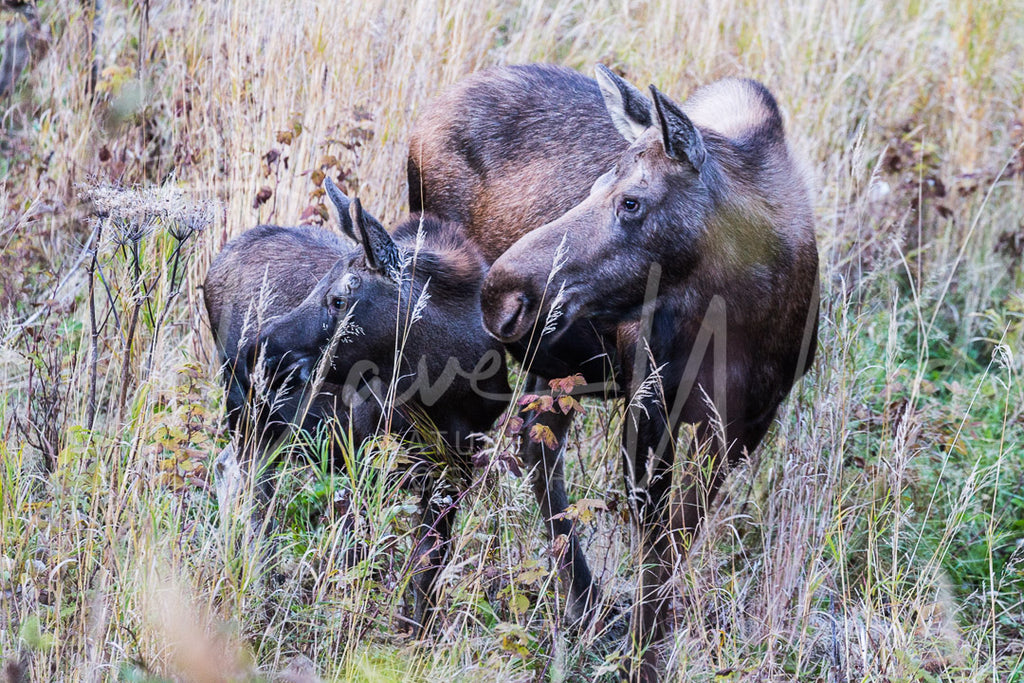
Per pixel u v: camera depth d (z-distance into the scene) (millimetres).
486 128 13805
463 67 17469
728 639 11750
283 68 16547
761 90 12797
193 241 14953
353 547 11680
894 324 14023
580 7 22031
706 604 12414
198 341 14953
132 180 16734
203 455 11289
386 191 16172
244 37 16953
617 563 12570
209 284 14203
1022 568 13258
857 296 15695
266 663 10766
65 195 15938
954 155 19281
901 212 17609
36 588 10453
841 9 20281
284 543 12227
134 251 12391
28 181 16172
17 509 10844
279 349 12328
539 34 19484
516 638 11500
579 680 11648
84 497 11367
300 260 13656
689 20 19484
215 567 10633
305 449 12914
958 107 19484
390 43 17109
